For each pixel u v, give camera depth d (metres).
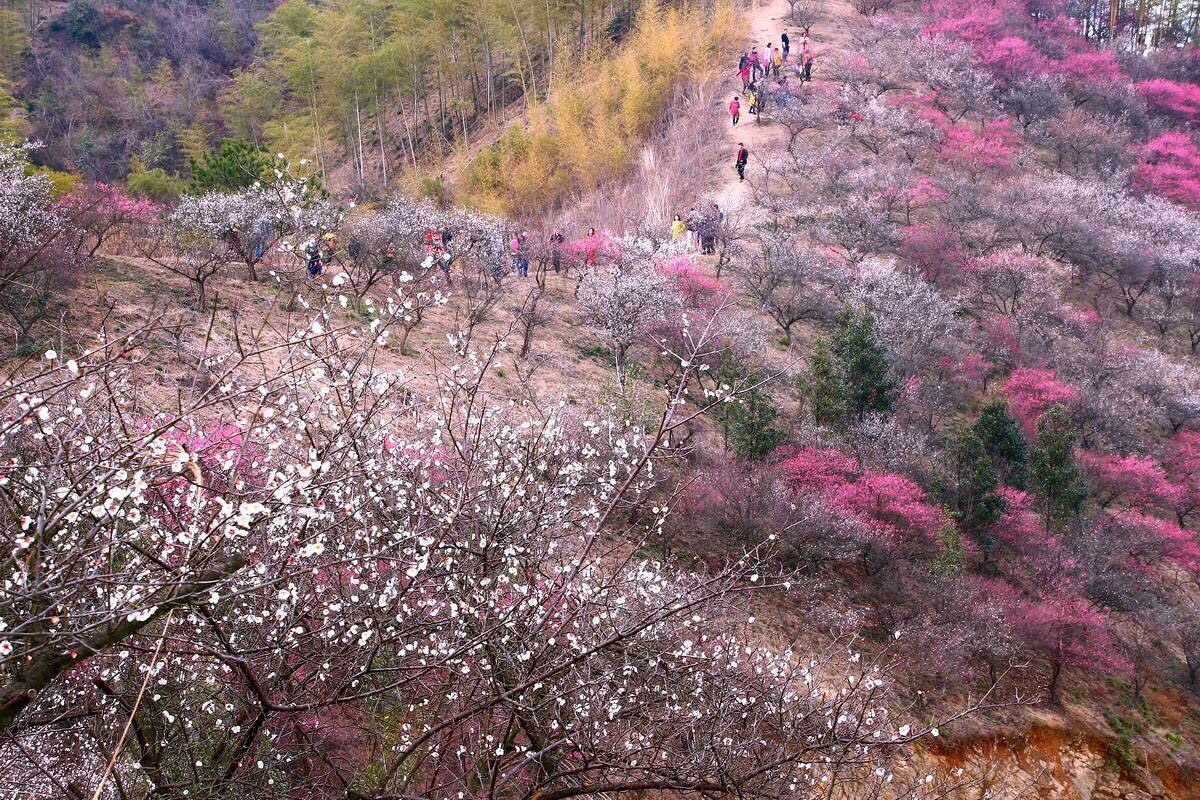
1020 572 21.17
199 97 73.62
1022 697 18.14
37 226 17.06
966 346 31.12
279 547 6.44
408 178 54.22
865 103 47.62
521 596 6.96
